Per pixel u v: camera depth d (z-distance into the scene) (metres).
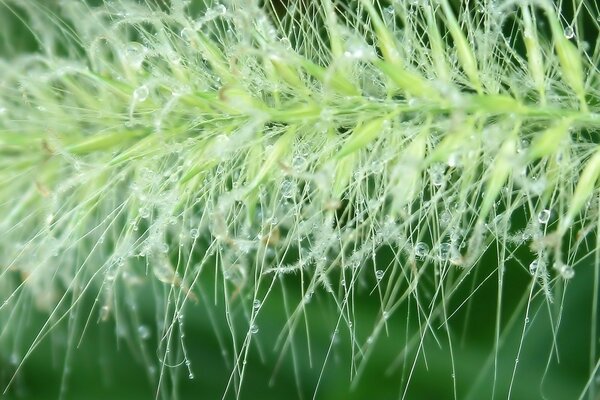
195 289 0.17
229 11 0.14
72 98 0.14
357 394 0.17
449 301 0.17
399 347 0.17
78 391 0.18
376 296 0.17
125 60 0.13
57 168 0.14
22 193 0.14
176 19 0.14
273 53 0.13
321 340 0.17
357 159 0.14
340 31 0.13
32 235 0.14
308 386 0.17
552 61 0.13
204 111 0.13
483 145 0.13
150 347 0.18
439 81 0.12
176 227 0.15
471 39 0.14
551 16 0.13
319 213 0.14
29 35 0.16
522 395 0.16
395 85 0.13
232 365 0.18
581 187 0.13
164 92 0.13
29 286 0.15
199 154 0.13
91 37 0.14
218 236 0.13
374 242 0.14
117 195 0.14
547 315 0.16
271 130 0.13
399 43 0.14
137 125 0.13
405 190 0.13
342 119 0.13
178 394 0.18
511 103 0.13
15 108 0.14
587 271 0.16
